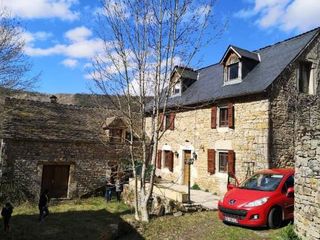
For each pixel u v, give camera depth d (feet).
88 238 40.83
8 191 60.08
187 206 42.06
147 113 76.54
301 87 50.62
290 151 47.78
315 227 23.54
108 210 56.59
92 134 70.79
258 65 55.36
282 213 31.35
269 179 34.12
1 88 70.13
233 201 32.42
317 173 23.67
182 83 69.82
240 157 50.70
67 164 66.54
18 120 67.15
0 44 66.95
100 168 69.36
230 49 56.08
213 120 56.80
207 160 57.72
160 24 38.60
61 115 74.84
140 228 35.04
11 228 44.70
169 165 69.15
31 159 63.21
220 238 29.35
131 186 61.21
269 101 46.83
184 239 30.89
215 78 63.98
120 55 39.42
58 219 50.70
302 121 48.08
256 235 29.14
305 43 49.73
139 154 67.46
